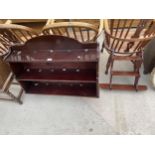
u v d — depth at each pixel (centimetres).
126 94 201
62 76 174
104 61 239
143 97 196
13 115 201
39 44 144
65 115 194
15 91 222
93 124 183
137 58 170
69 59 139
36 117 196
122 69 227
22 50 152
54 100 208
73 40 137
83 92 197
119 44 171
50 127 187
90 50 143
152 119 179
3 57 166
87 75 172
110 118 185
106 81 216
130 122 180
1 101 215
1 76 180
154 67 184
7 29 144
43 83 209
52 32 158
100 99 201
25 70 185
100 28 169
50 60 142
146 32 150
